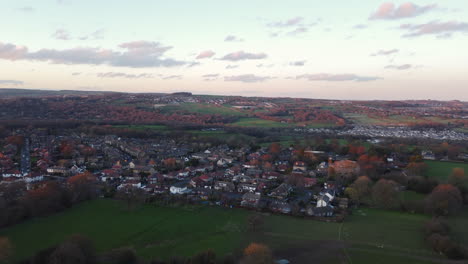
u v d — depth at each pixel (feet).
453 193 541.75
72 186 561.02
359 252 385.29
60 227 440.45
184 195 603.26
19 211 457.68
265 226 464.65
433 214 524.93
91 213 499.51
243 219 491.31
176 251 377.50
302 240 417.69
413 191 655.35
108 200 565.94
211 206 549.54
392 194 564.71
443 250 383.45
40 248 374.22
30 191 511.81
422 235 441.68
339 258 369.09
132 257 350.64
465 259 370.94
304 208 550.36
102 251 372.17
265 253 347.97
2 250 339.16
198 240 410.31
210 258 339.16
